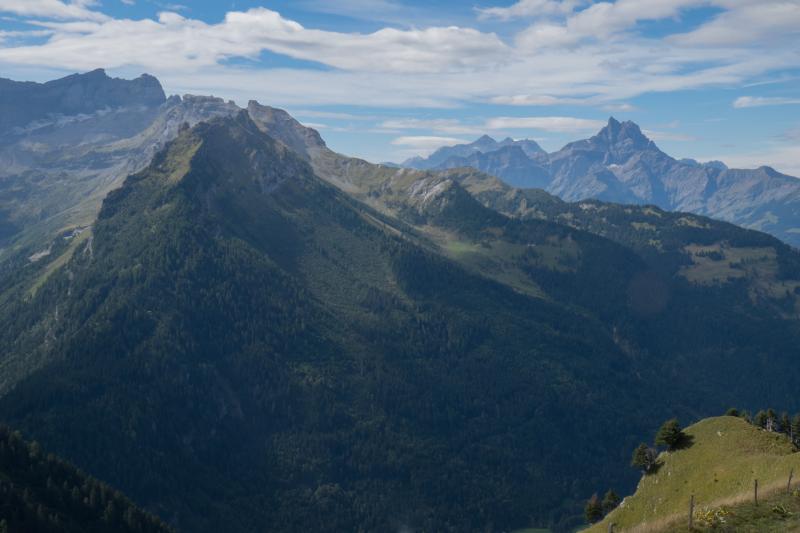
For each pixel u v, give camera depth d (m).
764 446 117.00
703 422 132.12
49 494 153.25
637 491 127.81
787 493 89.94
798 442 126.00
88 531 150.12
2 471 153.12
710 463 118.25
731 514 86.44
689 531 85.12
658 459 131.12
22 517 139.75
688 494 113.31
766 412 142.25
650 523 93.69
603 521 126.12
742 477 106.56
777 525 82.19
